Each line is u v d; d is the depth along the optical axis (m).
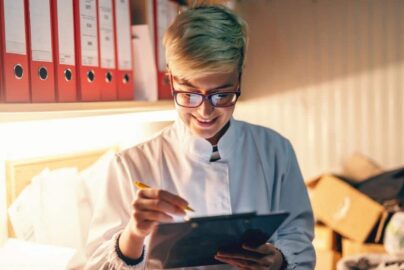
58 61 1.28
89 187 1.67
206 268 1.28
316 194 2.61
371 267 2.18
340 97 2.83
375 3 2.73
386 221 2.44
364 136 2.82
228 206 1.33
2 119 1.17
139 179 1.33
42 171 1.62
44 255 1.40
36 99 1.21
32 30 1.19
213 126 1.20
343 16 2.78
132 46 1.70
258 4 2.88
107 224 1.30
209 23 1.10
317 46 2.83
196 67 1.08
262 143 1.43
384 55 2.74
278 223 1.06
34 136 1.66
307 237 1.39
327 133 2.87
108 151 1.99
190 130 1.29
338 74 2.82
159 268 1.13
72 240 1.56
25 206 1.52
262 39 2.90
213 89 1.13
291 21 2.85
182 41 1.09
